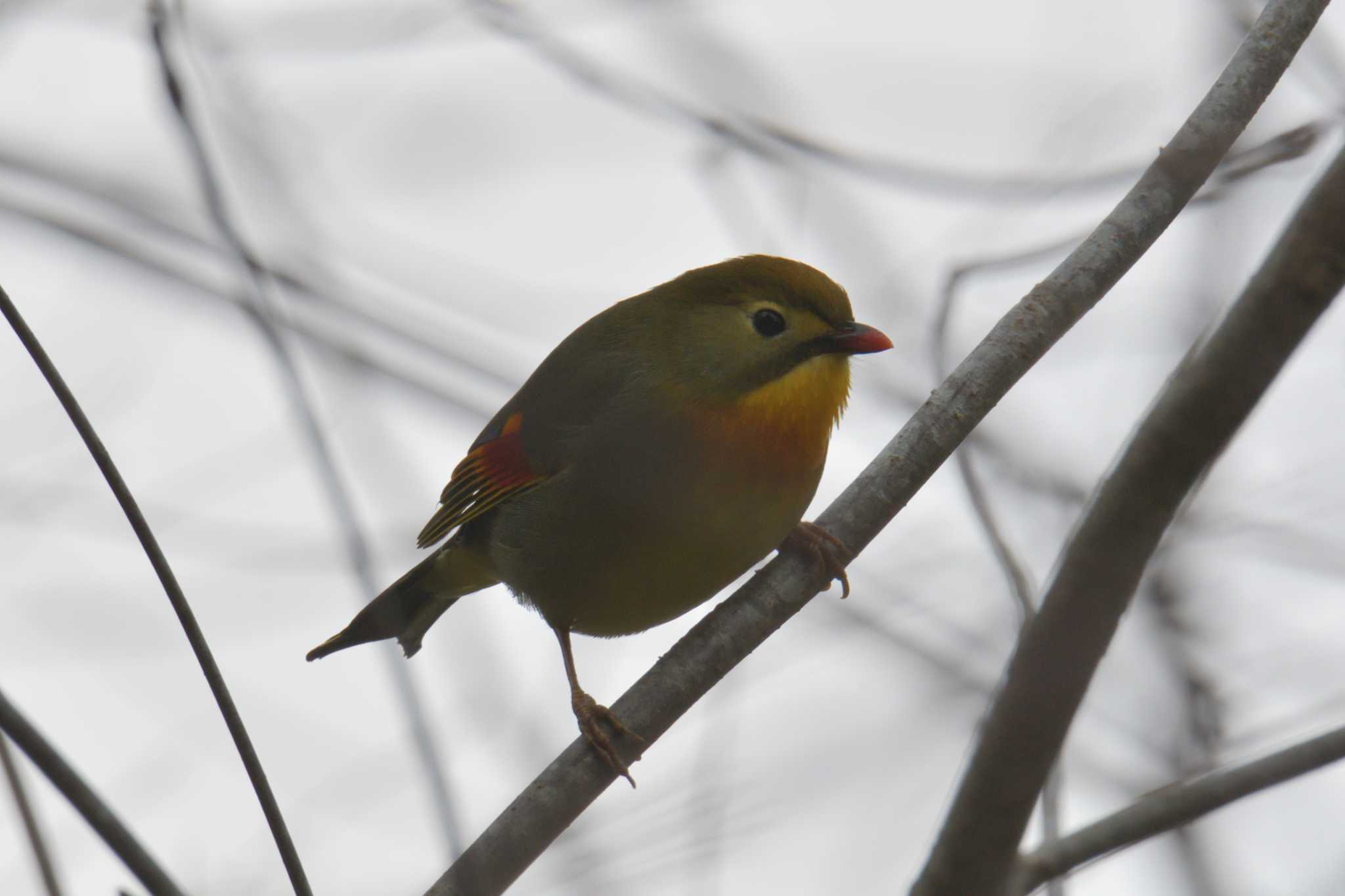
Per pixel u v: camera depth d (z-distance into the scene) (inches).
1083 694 232.4
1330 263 212.5
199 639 213.3
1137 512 224.7
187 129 274.7
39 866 249.9
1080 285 284.0
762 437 349.1
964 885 241.3
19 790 252.8
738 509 350.9
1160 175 279.6
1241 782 250.8
